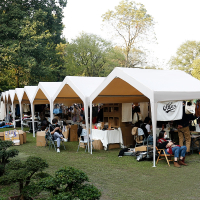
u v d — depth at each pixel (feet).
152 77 27.07
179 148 23.88
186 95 26.30
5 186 18.35
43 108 63.62
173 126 32.99
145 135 29.43
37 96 48.08
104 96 33.60
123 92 33.68
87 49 110.22
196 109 31.58
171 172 21.75
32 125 48.52
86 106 31.53
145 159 26.37
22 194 14.43
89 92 32.45
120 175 21.08
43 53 85.25
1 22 81.00
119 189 17.70
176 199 15.74
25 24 81.71
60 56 116.16
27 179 15.24
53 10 106.73
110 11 110.22
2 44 78.74
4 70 88.69
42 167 15.38
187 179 19.77
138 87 25.07
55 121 33.12
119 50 114.93
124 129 34.12
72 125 40.55
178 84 27.17
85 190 12.19
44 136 35.96
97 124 34.68
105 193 16.93
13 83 98.12
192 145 29.19
